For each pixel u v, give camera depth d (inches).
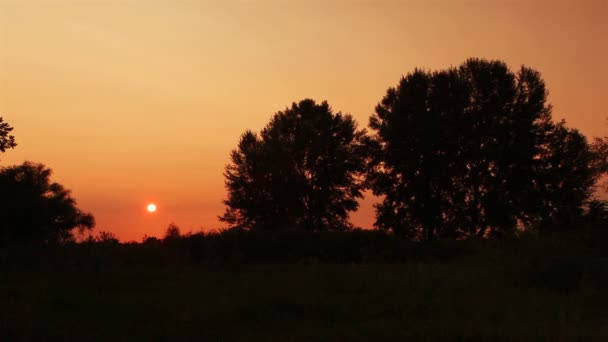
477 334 429.4
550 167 1849.2
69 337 434.0
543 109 1888.5
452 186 1872.5
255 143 2330.2
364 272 798.5
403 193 1895.9
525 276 727.1
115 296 629.0
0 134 1088.8
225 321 491.2
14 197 1397.6
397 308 545.3
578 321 475.5
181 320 484.7
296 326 479.8
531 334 429.1
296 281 751.1
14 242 1255.5
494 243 1101.1
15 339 426.9
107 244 1139.3
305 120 2287.2
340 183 2282.2
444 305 563.8
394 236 1398.9
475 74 1873.8
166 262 1114.1
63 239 1515.7
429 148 1851.6
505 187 1844.2
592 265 723.4
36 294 621.0
